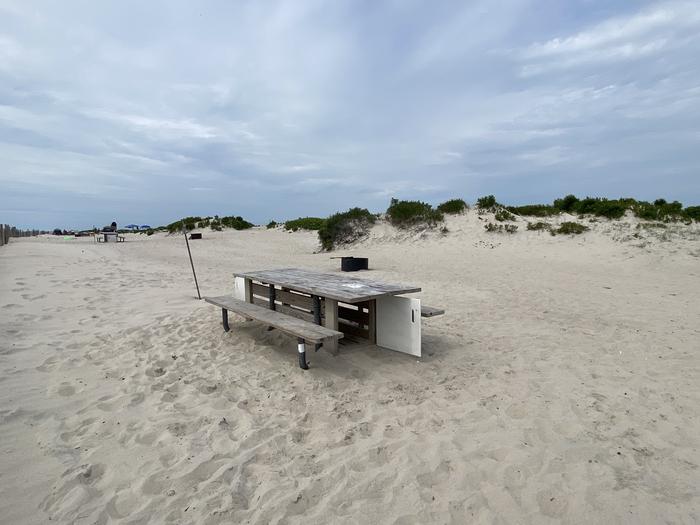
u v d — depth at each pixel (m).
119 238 32.59
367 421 3.45
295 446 3.08
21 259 14.03
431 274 11.70
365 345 5.32
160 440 3.11
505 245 16.14
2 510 2.32
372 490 2.58
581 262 13.17
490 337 5.78
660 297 8.38
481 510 2.40
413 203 21.05
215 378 4.33
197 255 19.05
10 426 3.24
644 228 15.03
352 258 13.05
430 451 2.99
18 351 4.94
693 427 3.31
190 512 2.36
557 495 2.53
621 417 3.48
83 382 4.14
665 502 2.46
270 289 6.13
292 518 2.33
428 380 4.29
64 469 2.72
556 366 4.66
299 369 4.57
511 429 3.29
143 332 5.86
